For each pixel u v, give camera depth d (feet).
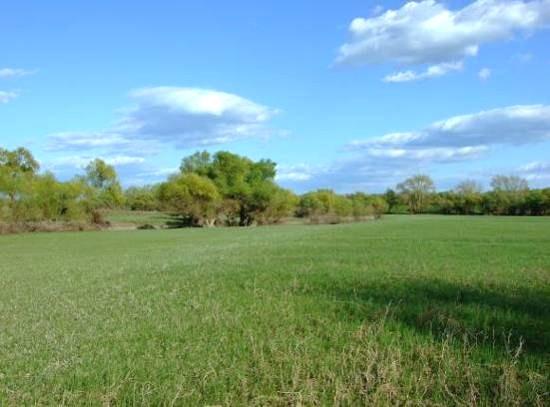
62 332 39.73
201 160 439.22
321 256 91.91
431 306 42.78
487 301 45.65
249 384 27.07
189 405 24.88
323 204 387.55
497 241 123.03
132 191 519.60
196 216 344.90
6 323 44.45
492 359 29.14
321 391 26.11
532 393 24.63
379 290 52.21
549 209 451.53
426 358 29.84
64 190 282.15
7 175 267.39
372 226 232.32
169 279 68.90
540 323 37.04
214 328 38.45
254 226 330.75
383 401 24.64
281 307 45.01
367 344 32.40
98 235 228.02
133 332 38.40
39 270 91.56
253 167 398.01
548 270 67.21
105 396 25.88
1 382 28.86
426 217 422.00
